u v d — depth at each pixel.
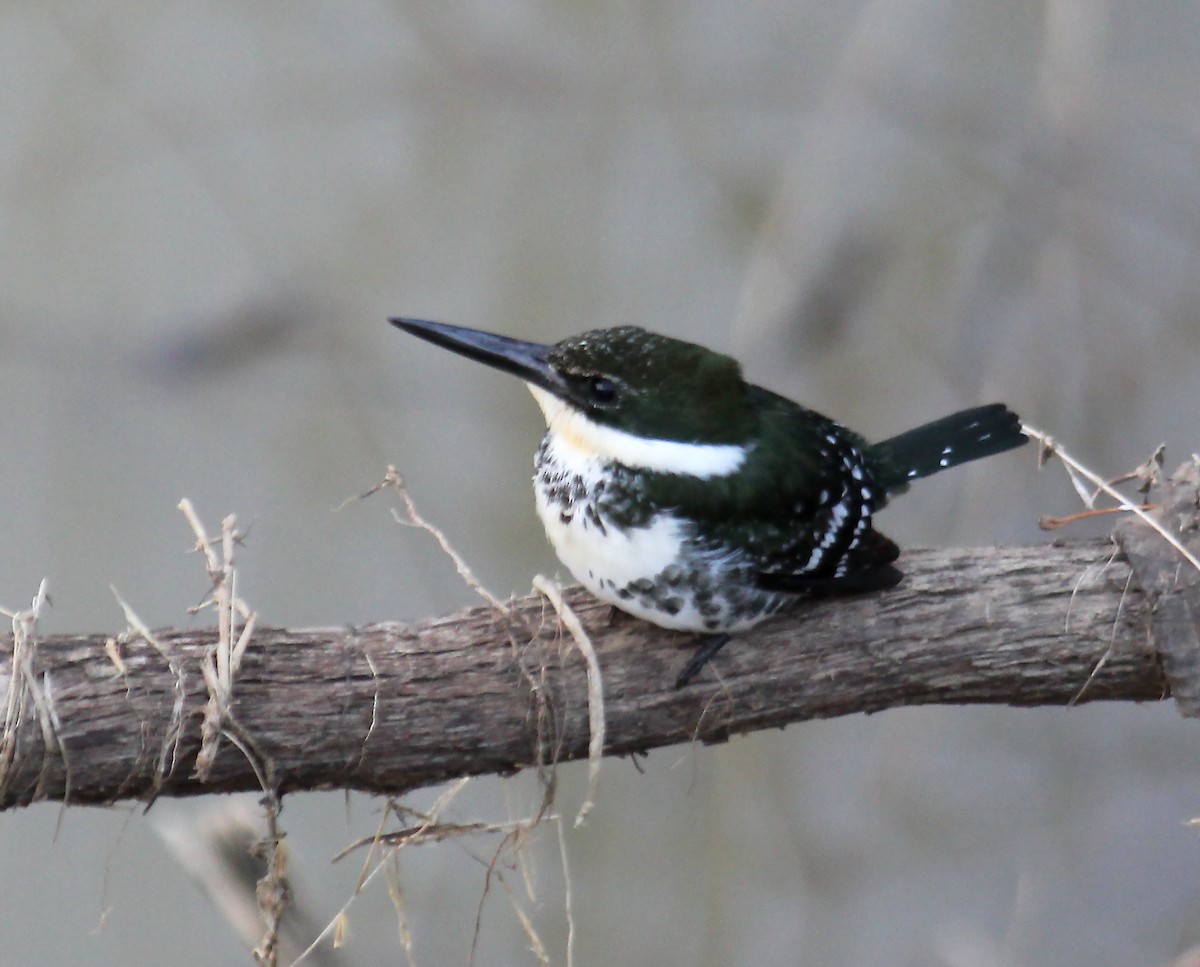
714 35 12.25
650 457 6.96
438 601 12.23
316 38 13.04
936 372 11.31
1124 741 11.36
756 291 10.75
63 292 13.15
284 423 12.84
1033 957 10.48
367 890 11.02
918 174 11.27
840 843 11.36
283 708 6.14
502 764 6.46
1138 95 10.82
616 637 6.77
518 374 7.35
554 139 12.38
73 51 12.92
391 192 12.73
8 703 5.88
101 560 12.80
